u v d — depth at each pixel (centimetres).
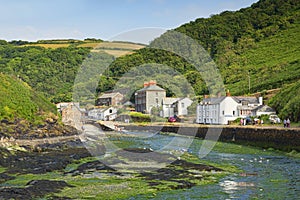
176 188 2753
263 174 3328
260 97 8994
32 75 11612
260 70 12838
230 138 6550
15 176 3038
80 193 2541
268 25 18288
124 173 3238
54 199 2364
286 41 16100
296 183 2962
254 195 2591
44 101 7400
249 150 5269
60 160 3862
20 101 6366
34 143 4988
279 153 4922
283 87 9625
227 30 16538
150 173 3272
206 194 2609
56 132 5856
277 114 8119
